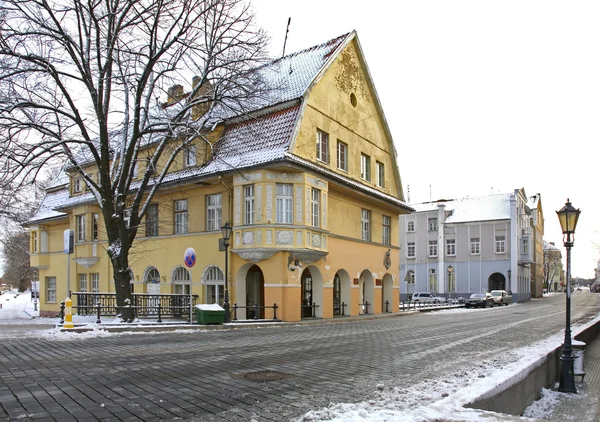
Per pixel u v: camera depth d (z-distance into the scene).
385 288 34.28
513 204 64.88
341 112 28.56
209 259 25.69
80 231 34.16
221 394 7.45
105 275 32.00
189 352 12.02
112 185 21.05
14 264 64.75
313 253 24.28
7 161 17.50
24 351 12.02
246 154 24.66
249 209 24.00
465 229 68.06
